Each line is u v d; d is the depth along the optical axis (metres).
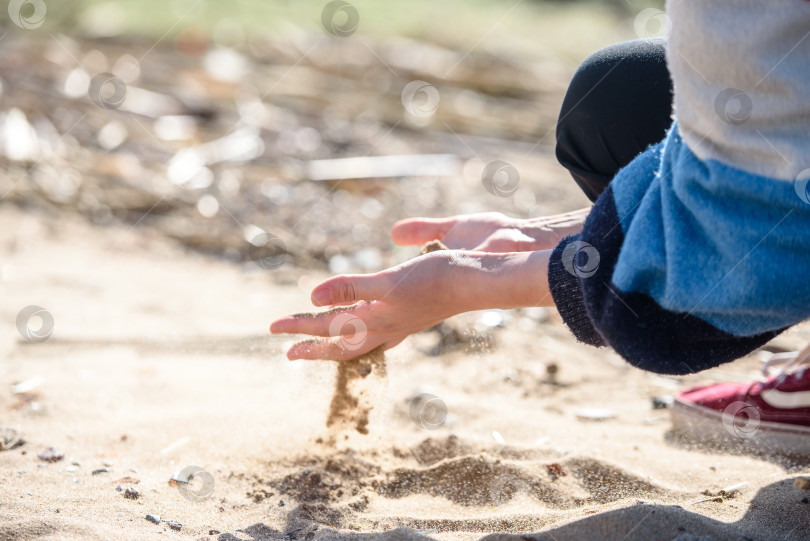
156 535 1.24
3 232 3.28
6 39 5.87
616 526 1.21
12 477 1.47
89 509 1.34
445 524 1.33
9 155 3.92
